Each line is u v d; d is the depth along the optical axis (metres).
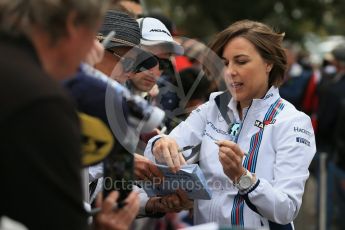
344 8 40.69
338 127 10.14
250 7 35.59
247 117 4.31
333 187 10.16
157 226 7.92
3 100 2.54
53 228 2.56
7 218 2.51
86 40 2.87
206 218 4.28
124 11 4.95
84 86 3.14
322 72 14.27
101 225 3.14
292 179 4.10
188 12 38.72
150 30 4.56
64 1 2.73
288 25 37.53
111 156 3.23
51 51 2.83
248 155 4.22
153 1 36.31
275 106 4.31
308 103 12.74
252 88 4.29
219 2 35.91
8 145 2.50
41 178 2.52
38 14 2.73
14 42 2.73
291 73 13.00
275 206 4.00
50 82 2.63
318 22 40.16
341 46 13.20
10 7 2.75
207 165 4.30
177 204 4.21
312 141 4.28
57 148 2.55
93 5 2.79
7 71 2.60
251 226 4.16
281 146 4.18
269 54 4.29
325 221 10.32
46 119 2.54
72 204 2.62
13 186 2.50
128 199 3.21
